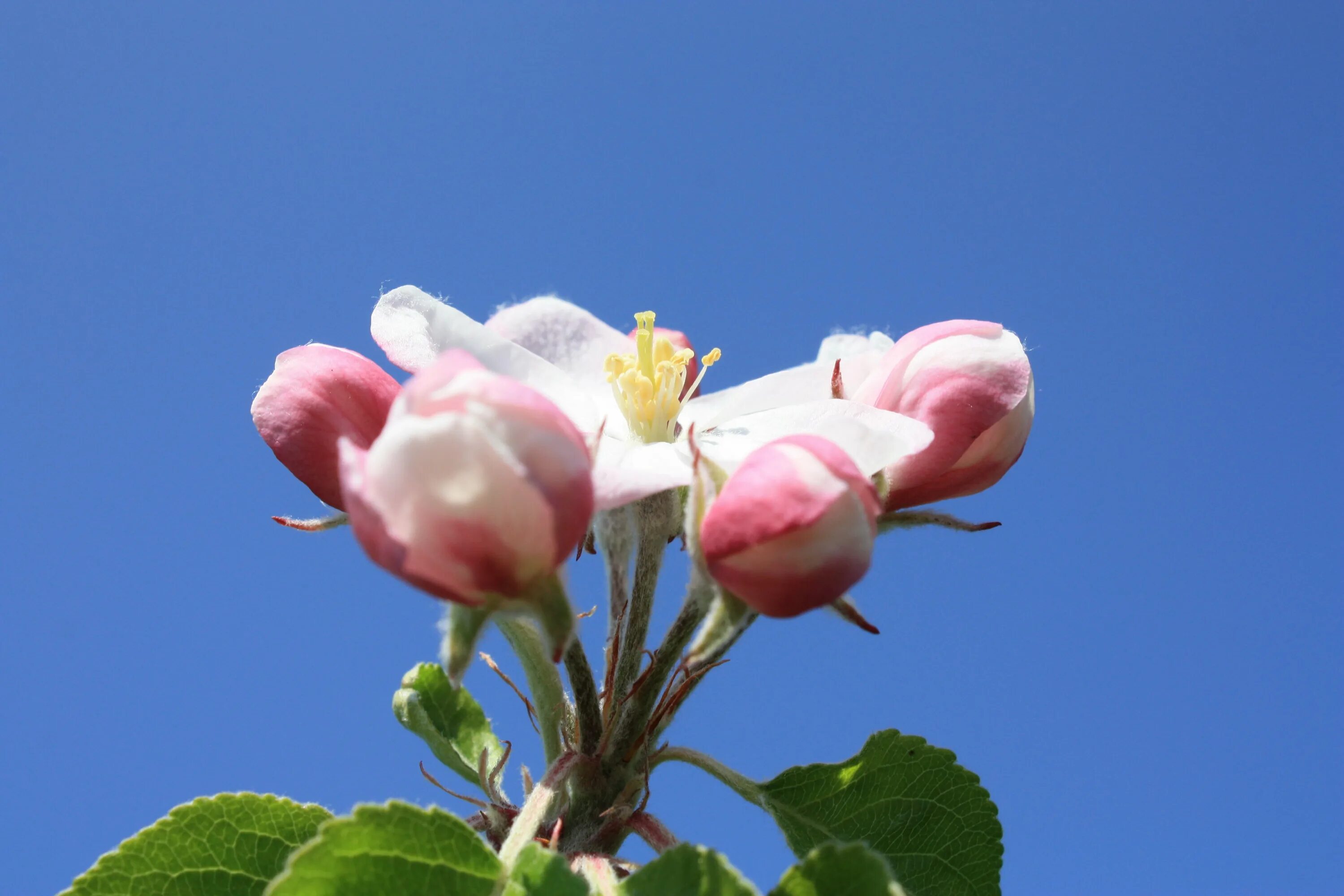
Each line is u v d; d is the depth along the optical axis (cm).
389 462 17
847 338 22
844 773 21
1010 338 21
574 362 22
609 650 20
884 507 20
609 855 19
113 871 20
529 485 17
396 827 18
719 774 20
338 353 20
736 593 18
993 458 21
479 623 18
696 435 21
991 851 20
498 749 21
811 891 18
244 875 20
